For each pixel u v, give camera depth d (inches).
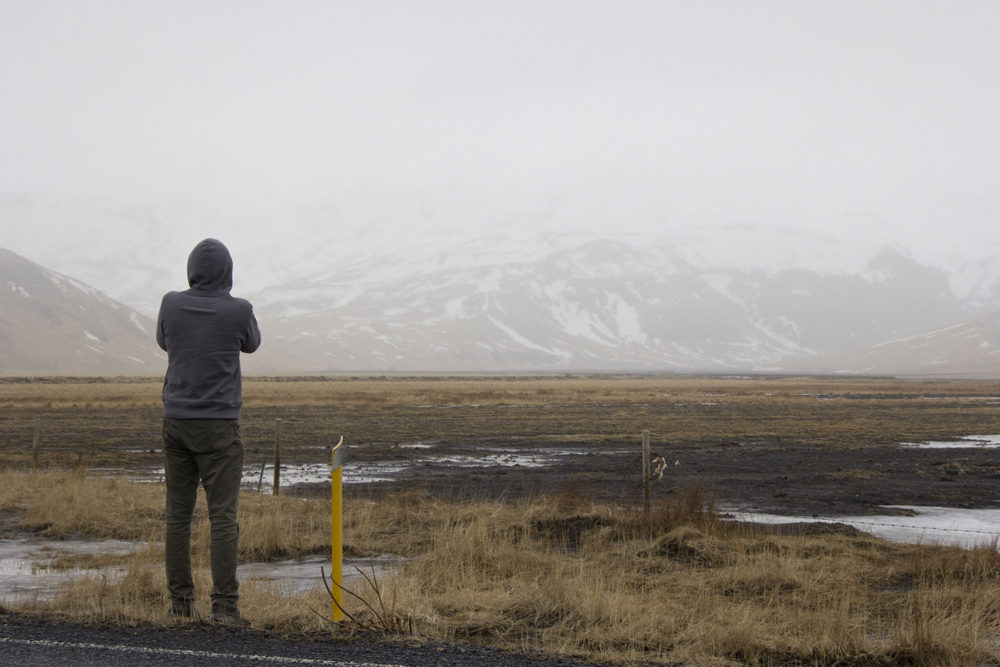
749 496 684.1
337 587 242.4
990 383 6063.0
